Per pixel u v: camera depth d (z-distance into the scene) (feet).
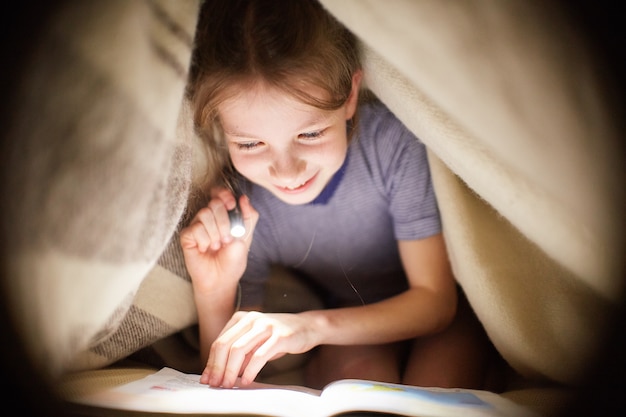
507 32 2.01
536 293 3.01
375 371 3.27
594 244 2.38
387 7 2.07
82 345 2.45
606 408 2.63
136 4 2.12
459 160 2.63
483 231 3.13
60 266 2.17
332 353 3.39
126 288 2.44
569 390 2.81
